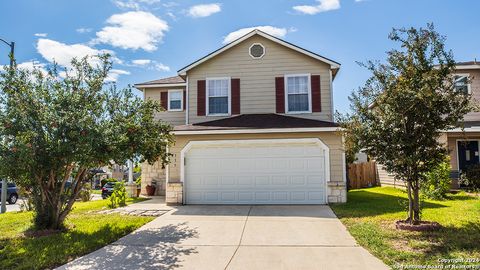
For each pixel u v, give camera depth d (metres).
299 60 14.25
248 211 10.29
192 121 14.60
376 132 7.09
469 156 15.63
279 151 11.94
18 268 5.43
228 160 12.14
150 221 9.06
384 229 7.39
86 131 7.09
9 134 7.00
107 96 7.91
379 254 5.75
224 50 14.60
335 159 11.64
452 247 5.87
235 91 14.48
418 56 6.96
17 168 7.03
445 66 6.84
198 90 14.70
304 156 11.80
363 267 5.22
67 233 7.71
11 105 7.15
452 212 8.95
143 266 5.49
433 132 6.91
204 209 10.87
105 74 8.05
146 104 8.40
